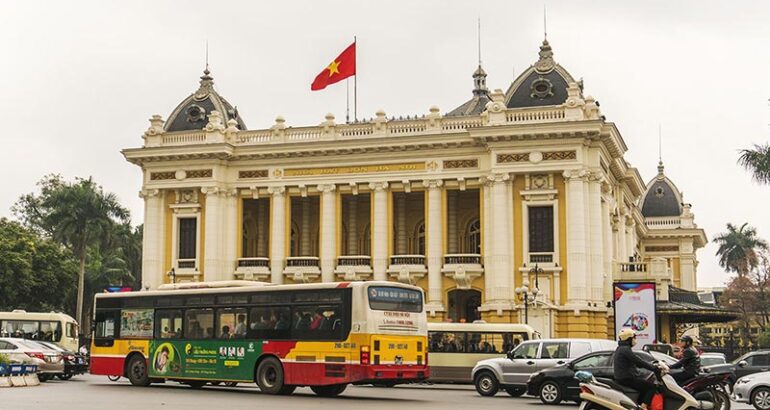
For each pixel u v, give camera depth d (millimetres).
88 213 89062
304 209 77688
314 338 36125
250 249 77688
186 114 76875
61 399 32406
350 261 70875
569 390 34031
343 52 73562
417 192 72375
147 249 74312
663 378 22703
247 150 73000
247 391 38750
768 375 33188
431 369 48031
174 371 39812
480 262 68000
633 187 84250
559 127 64625
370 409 29469
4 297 84562
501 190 66375
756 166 55781
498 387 39500
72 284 90750
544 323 63406
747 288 115812
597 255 65438
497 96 67688
